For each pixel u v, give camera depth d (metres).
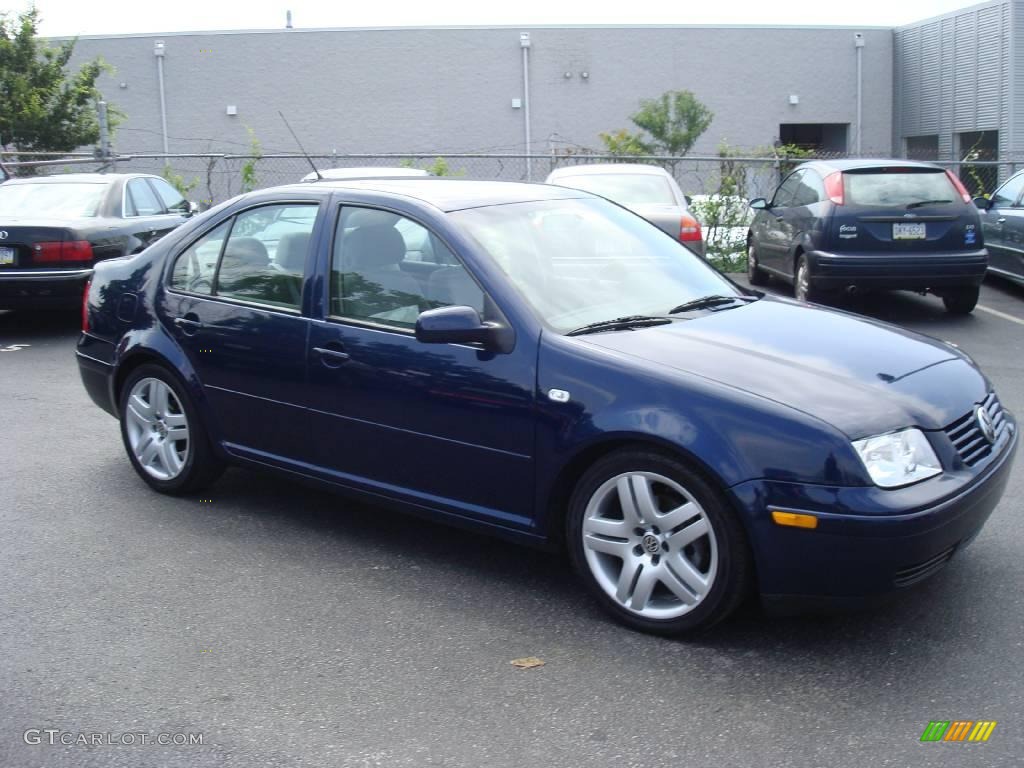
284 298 4.76
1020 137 27.66
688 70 32.69
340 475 4.61
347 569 4.46
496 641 3.79
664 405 3.64
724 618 3.67
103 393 5.60
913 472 3.48
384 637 3.83
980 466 3.71
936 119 31.50
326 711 3.31
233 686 3.48
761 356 3.87
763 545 3.48
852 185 10.12
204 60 31.47
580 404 3.81
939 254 9.98
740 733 3.15
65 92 21.88
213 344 4.97
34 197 10.50
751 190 15.30
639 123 28.30
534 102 32.34
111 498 5.39
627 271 4.63
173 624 3.95
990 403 4.05
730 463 3.49
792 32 32.91
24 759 3.06
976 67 29.02
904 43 33.16
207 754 3.08
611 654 3.67
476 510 4.20
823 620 3.90
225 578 4.38
